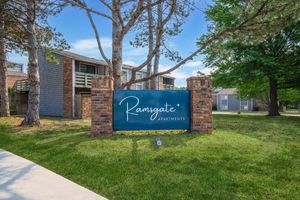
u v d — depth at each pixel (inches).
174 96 369.1
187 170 197.0
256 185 166.6
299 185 167.2
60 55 902.4
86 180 182.1
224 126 474.0
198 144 286.2
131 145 281.3
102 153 250.4
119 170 199.9
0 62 708.0
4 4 439.8
